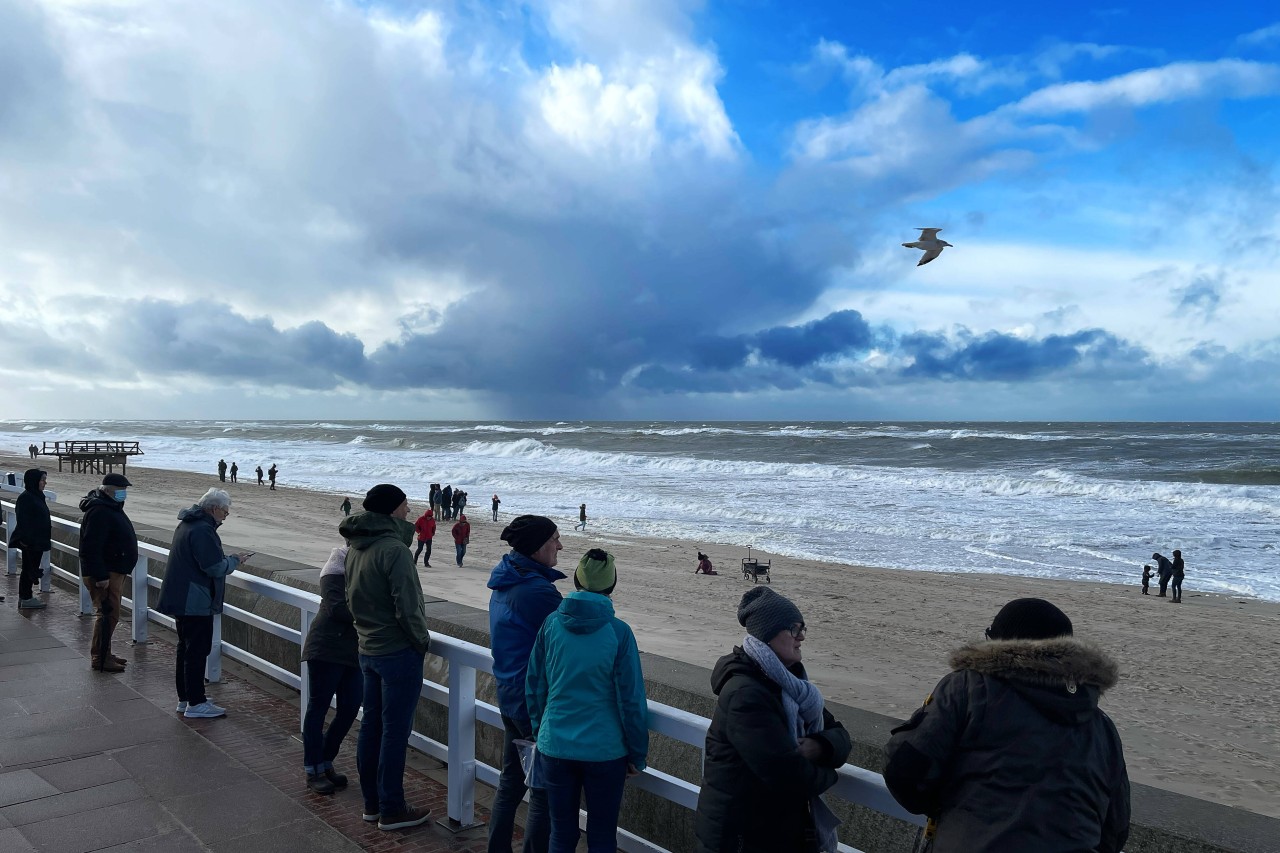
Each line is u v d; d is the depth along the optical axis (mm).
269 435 135125
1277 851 2141
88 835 3764
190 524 5199
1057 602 20094
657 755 3730
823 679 12250
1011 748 1945
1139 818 2361
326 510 34125
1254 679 13727
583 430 152375
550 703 3139
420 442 102500
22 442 114438
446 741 4844
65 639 7227
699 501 40562
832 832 2539
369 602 3916
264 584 5484
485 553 25969
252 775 4473
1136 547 28703
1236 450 82000
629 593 19219
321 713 4336
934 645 14977
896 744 2090
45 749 4750
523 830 4020
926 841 2182
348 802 4211
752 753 2307
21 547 8359
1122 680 13648
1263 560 26672
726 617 16391
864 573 22891
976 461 71938
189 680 5281
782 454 81500
